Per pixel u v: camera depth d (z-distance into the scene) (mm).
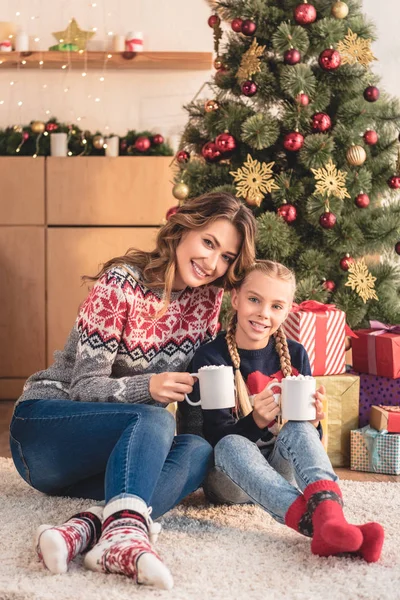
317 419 1579
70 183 3752
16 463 1751
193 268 1695
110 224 3775
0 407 3543
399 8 3994
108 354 1633
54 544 1308
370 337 2457
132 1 4133
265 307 1733
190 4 4141
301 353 1831
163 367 1750
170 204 3777
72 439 1572
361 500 1871
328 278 2865
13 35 4012
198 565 1386
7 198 3742
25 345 3783
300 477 1483
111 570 1296
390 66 4008
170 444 1502
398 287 2918
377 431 2350
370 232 2799
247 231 1714
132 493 1358
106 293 1638
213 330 1826
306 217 2734
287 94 2752
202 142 3004
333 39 2771
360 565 1371
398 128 2891
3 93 4148
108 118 4180
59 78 4160
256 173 2666
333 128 2828
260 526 1644
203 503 1821
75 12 4125
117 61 4000
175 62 4023
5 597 1226
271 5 2816
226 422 1641
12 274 3760
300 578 1323
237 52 2865
